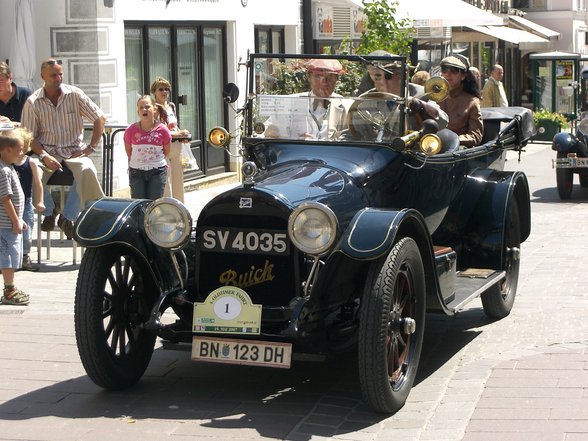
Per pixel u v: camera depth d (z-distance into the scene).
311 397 6.81
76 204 11.05
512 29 35.38
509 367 7.17
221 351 6.46
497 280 8.31
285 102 7.64
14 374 7.29
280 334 6.26
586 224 14.41
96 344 6.63
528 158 24.81
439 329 8.58
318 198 6.63
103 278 6.70
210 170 18.44
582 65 33.28
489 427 6.01
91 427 6.21
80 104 11.25
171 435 6.06
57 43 14.64
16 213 9.27
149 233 6.62
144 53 16.27
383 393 6.26
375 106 7.45
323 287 6.40
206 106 18.27
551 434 5.84
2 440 6.00
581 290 9.83
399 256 6.36
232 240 6.60
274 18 19.89
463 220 8.66
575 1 46.38
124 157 15.20
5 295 9.29
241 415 6.43
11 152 9.20
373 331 6.18
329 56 7.54
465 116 9.23
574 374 6.92
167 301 6.68
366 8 19.23
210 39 18.25
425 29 26.30
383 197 7.24
